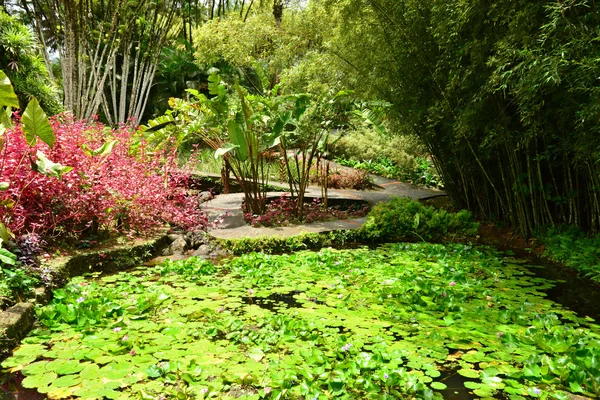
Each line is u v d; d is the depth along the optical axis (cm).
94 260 468
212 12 2011
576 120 426
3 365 260
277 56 1091
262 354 273
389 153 1306
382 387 241
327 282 433
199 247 577
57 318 327
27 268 373
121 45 1584
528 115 459
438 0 535
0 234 346
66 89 1123
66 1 1072
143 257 521
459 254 533
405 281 421
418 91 673
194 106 725
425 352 280
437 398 229
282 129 650
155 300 358
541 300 382
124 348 275
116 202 550
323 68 882
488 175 692
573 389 235
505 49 436
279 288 410
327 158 1234
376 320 336
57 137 483
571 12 404
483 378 248
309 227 652
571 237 538
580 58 392
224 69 1611
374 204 841
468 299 388
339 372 246
